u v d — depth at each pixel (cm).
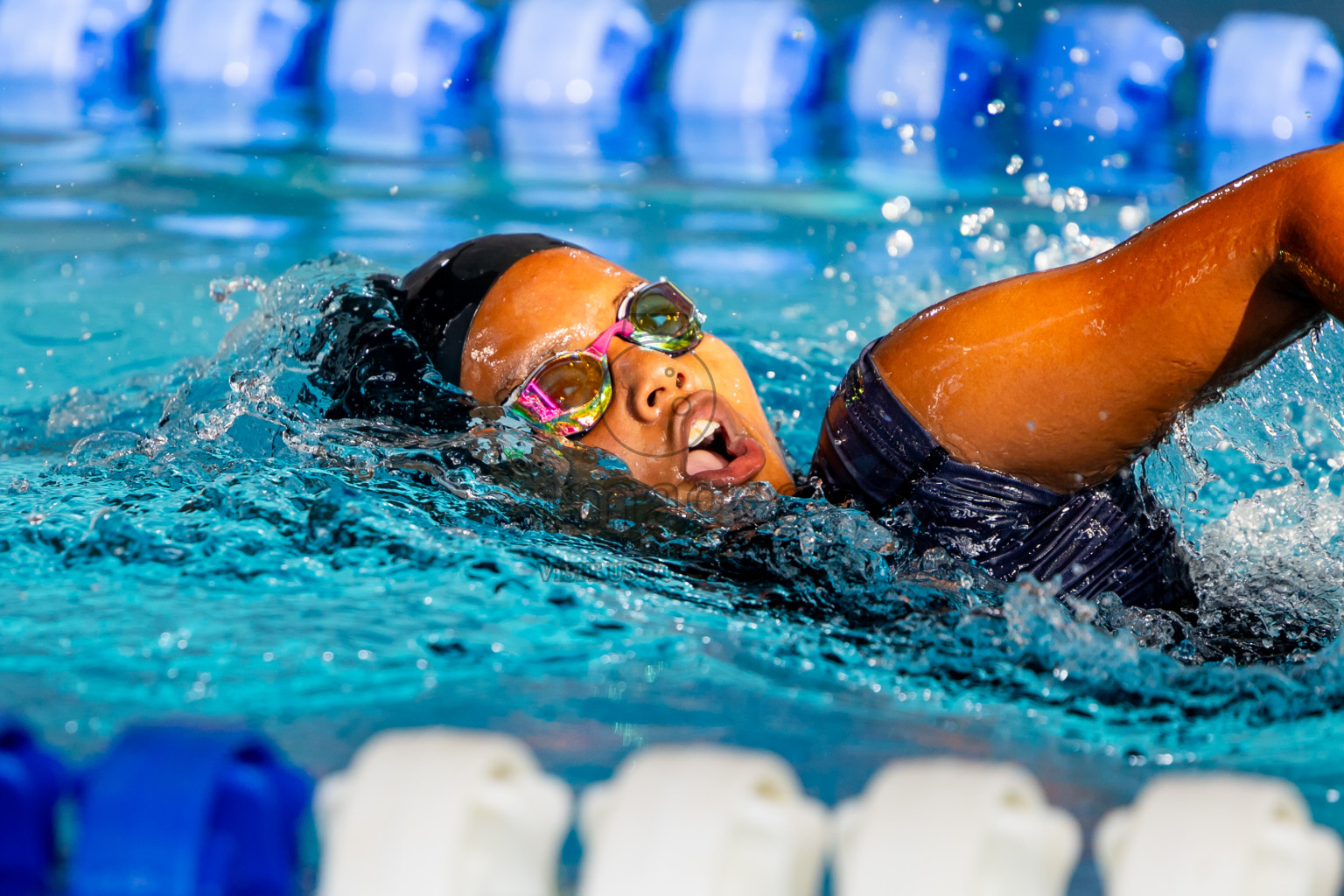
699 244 838
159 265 757
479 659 286
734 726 262
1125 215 895
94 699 258
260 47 1338
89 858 148
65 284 718
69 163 1006
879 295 737
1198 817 149
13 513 352
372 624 298
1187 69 1283
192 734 160
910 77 1266
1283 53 1184
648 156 1100
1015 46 1333
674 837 146
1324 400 350
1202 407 323
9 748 160
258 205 901
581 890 152
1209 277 283
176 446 391
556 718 261
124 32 1333
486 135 1164
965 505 325
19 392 551
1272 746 259
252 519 346
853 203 954
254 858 158
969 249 828
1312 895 150
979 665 289
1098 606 317
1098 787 240
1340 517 382
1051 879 153
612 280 387
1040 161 1077
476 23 1384
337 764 236
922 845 147
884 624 306
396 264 757
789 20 1343
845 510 334
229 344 484
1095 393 301
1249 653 311
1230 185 292
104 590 310
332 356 413
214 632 290
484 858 151
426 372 395
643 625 308
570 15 1349
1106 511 332
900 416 325
